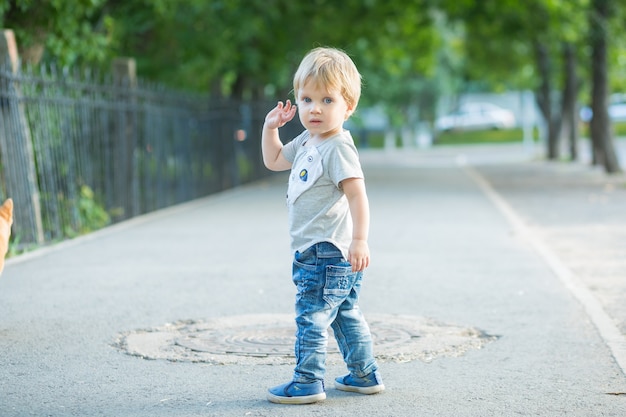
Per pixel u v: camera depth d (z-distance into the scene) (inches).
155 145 838.5
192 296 397.4
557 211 809.5
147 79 1031.6
